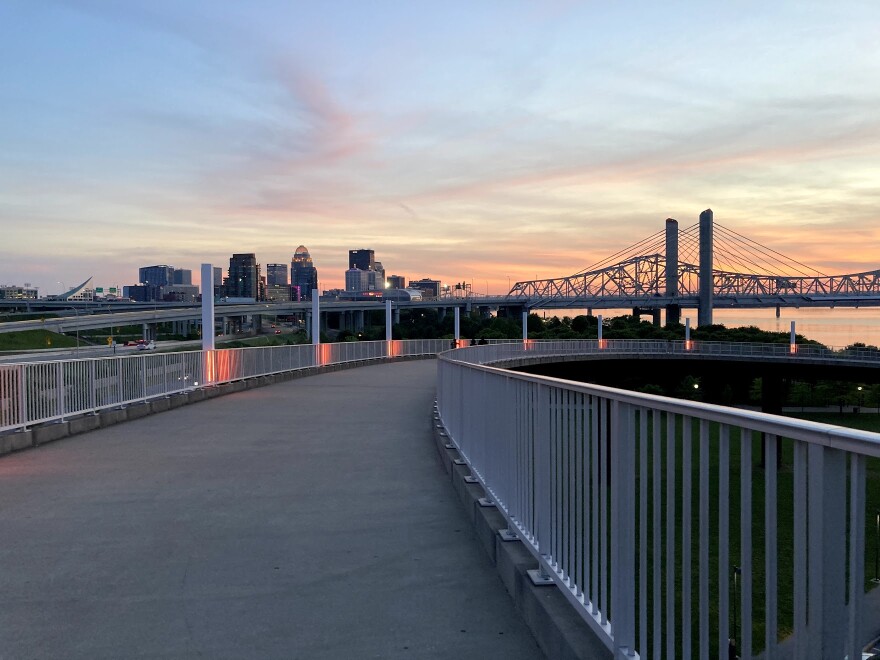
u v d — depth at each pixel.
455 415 9.05
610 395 3.31
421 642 3.95
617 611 3.16
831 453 1.90
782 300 145.38
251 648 3.86
